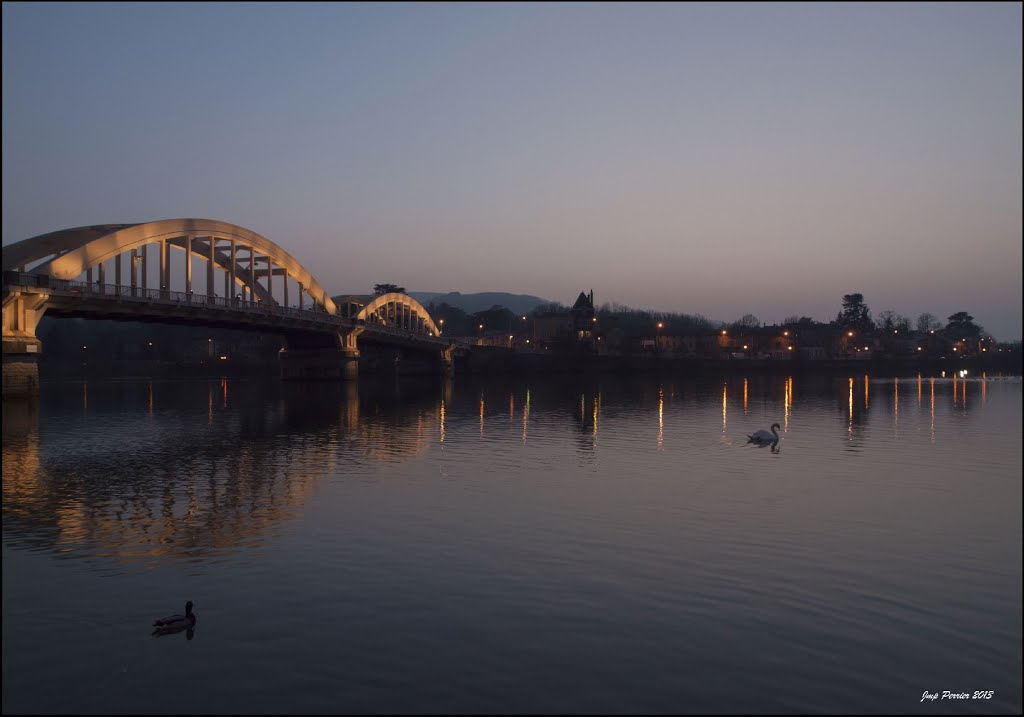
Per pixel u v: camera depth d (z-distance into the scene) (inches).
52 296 2812.5
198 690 508.4
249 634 597.0
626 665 546.6
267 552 820.0
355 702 494.3
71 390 4222.4
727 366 7480.3
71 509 1043.3
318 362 5315.0
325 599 673.0
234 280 4217.5
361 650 568.7
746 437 1919.3
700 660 555.2
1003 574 750.5
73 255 2947.8
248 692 506.3
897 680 527.2
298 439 1870.1
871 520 975.6
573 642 583.8
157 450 1659.7
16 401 2728.8
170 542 862.5
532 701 496.4
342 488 1195.9
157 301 3275.1
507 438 1894.7
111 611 643.5
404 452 1628.9
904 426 2212.1
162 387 4621.1
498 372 7342.5
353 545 848.9
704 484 1233.4
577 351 7849.4
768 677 530.0
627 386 4891.7
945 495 1147.3
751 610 650.8
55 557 802.2
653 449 1679.4
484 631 603.5
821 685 520.4
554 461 1494.8
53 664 545.3
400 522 959.0
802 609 654.5
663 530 918.4
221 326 4338.1
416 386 4857.3
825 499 1111.6
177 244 3796.8
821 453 1619.1
